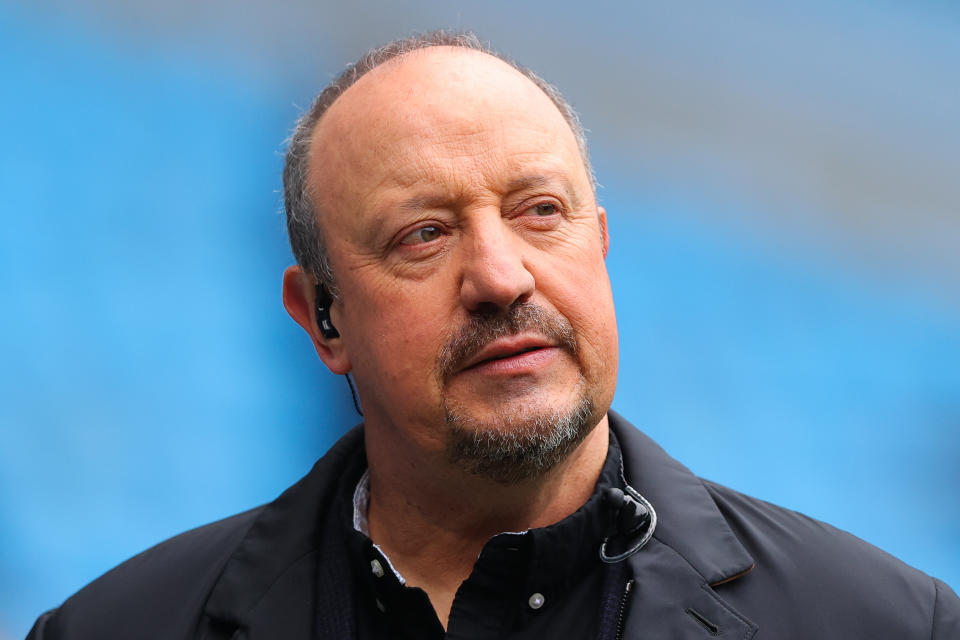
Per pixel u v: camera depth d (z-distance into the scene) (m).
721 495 8.20
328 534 8.12
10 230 19.23
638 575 7.30
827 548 7.68
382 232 7.30
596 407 7.23
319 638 7.63
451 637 7.17
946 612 7.41
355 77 8.09
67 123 19.88
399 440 7.45
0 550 17.70
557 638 7.25
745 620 7.18
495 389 7.00
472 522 7.55
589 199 7.67
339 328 8.00
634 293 22.05
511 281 6.92
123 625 8.35
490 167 7.20
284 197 8.55
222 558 8.56
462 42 8.41
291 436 19.36
